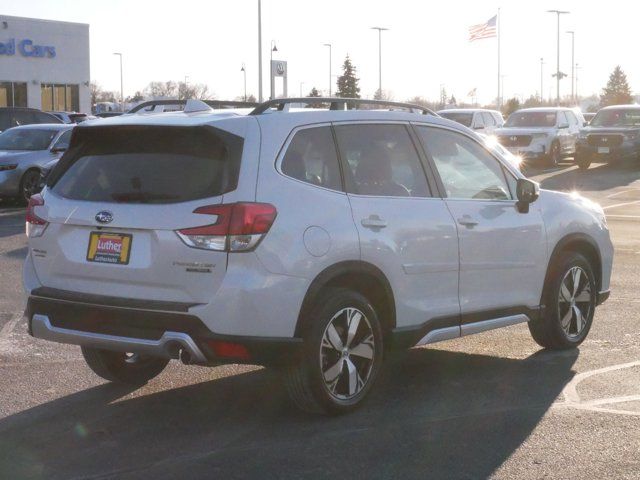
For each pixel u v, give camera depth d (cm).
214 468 495
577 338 763
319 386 562
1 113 2819
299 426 566
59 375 686
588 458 510
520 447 528
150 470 493
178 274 529
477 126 3142
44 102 5169
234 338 527
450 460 507
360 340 586
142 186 552
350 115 609
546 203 731
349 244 570
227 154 540
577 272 754
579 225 750
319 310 558
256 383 664
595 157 2983
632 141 2931
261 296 530
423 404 612
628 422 572
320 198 566
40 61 5100
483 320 672
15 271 1145
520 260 696
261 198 537
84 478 482
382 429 559
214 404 613
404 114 647
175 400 622
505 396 630
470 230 653
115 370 647
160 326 531
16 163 1975
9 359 732
